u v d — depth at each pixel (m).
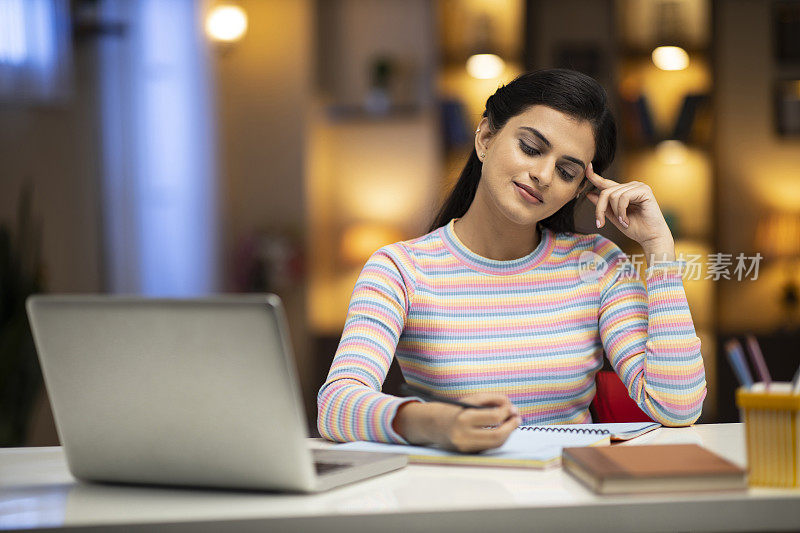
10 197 4.46
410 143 5.60
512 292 1.48
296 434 0.90
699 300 5.02
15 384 3.72
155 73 5.12
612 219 1.44
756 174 5.16
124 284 4.96
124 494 0.98
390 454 1.07
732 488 0.91
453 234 1.52
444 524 0.86
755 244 5.14
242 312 0.89
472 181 1.57
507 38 5.20
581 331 1.48
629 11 5.16
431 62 5.31
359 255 5.38
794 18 5.12
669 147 4.98
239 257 5.39
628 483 0.90
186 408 0.94
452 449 1.11
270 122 5.57
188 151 5.14
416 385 1.48
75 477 1.04
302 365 5.48
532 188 1.38
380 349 1.37
